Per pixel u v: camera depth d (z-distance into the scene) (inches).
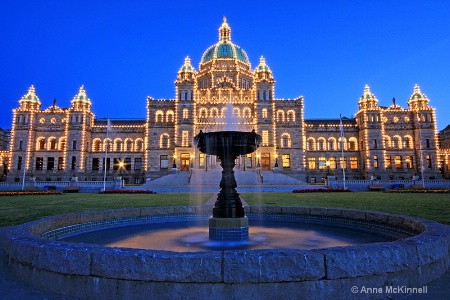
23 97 2861.7
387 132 2856.8
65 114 2866.6
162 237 410.3
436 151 2790.4
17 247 246.4
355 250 209.3
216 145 410.6
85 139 2812.5
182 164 2588.6
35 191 1614.2
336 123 3144.7
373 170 2743.6
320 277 198.5
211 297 195.0
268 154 2605.8
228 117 618.2
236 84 2977.4
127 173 2824.8
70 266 213.3
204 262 196.9
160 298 197.0
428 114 2847.0
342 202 937.5
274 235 419.8
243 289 195.2
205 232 446.6
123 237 409.1
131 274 200.2
